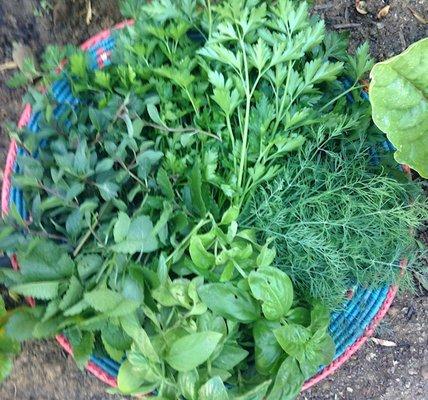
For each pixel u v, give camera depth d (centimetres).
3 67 59
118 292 44
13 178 47
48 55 50
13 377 57
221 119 48
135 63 48
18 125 52
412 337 62
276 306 44
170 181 48
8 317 47
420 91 45
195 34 52
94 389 58
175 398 44
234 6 46
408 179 53
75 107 51
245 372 49
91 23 61
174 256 45
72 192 45
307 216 51
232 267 45
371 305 52
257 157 48
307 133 52
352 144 52
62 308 42
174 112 48
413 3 63
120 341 44
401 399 62
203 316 45
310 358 44
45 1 60
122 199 49
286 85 46
